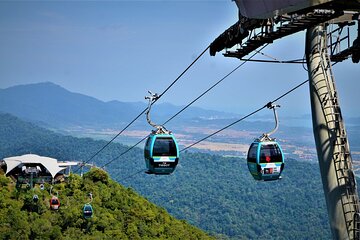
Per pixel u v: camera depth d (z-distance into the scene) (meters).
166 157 27.36
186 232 69.25
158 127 28.09
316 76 13.80
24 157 62.72
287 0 11.97
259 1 12.41
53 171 61.94
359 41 14.59
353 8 12.34
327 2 12.08
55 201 55.50
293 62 15.67
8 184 61.25
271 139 26.83
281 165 26.58
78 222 56.41
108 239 56.31
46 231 53.78
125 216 62.91
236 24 17.77
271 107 26.78
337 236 13.37
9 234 52.38
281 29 13.55
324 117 13.65
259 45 15.14
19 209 56.25
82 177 67.50
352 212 13.23
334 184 13.44
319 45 13.86
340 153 13.48
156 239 61.59
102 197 64.25
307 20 12.79
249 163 27.25
